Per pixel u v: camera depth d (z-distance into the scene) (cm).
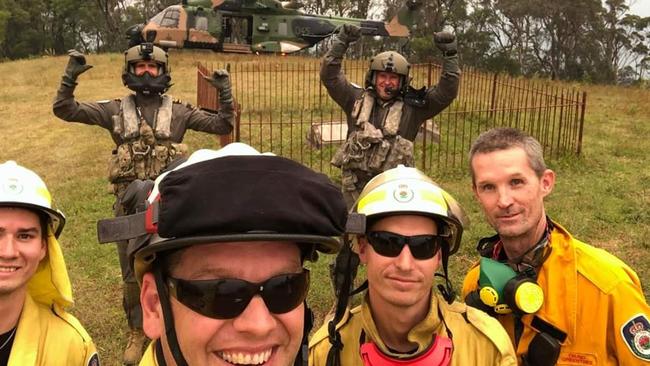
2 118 1477
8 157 1091
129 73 425
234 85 1786
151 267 123
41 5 5512
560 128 1009
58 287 234
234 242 107
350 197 492
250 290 111
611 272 221
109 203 803
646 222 707
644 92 1958
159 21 1777
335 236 114
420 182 191
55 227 235
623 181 870
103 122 436
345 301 207
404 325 190
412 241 183
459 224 191
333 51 496
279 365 117
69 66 416
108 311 510
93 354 242
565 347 223
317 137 1048
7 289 213
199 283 110
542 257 230
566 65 5409
